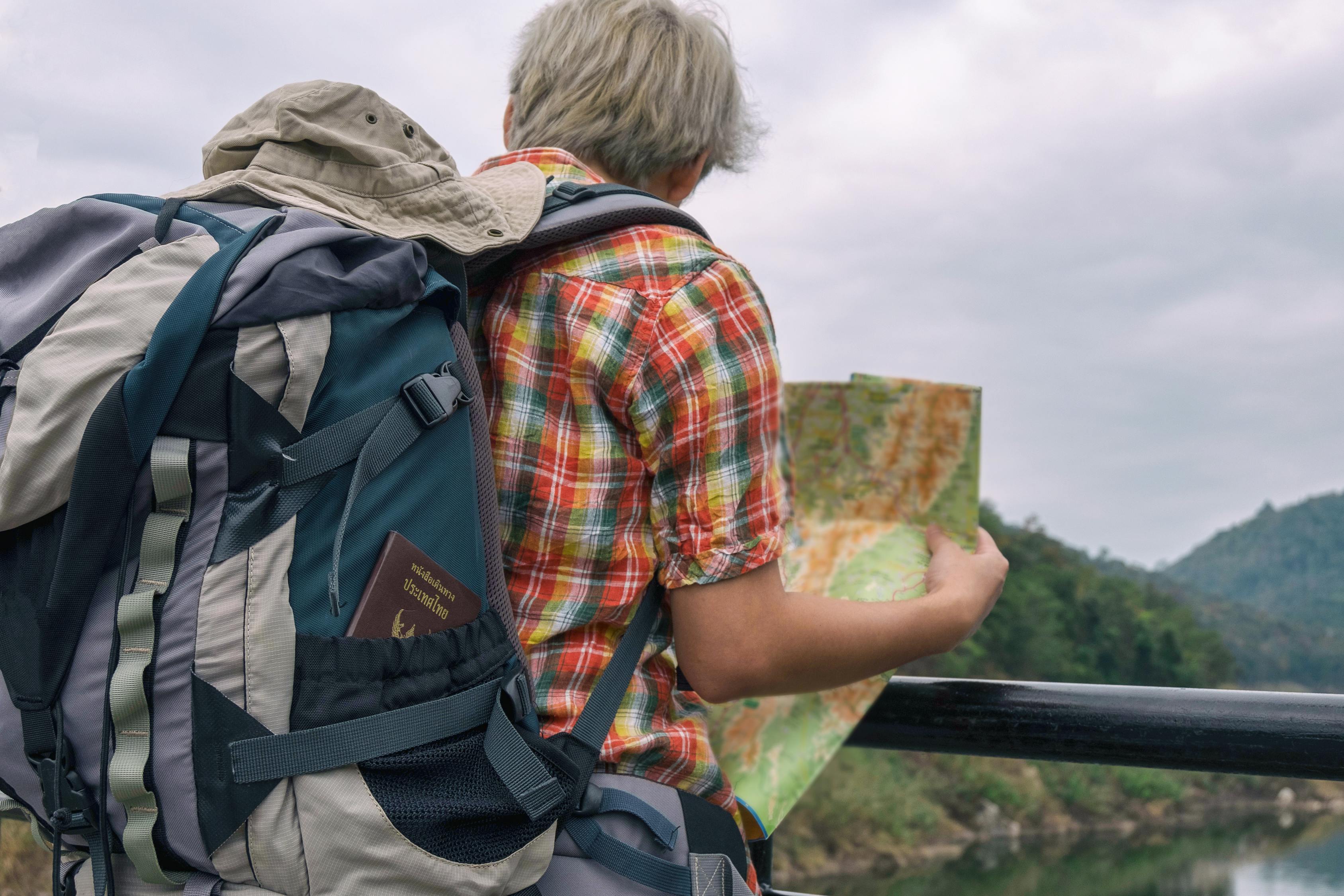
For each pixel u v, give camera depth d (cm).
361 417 59
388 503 60
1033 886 3275
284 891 56
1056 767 4806
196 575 55
